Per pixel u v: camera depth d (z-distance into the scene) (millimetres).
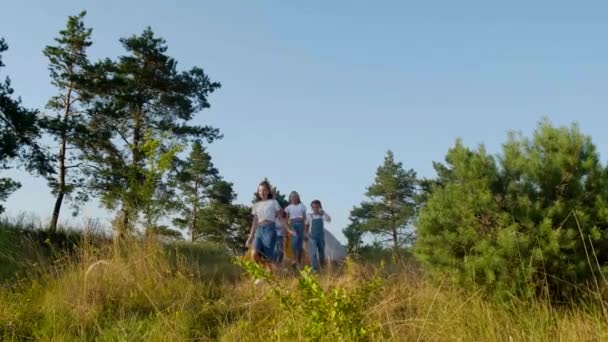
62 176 22250
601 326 4977
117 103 22594
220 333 5941
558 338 4809
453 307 5895
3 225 10883
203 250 14594
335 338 4258
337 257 13734
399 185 38375
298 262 11453
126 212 9992
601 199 6324
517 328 5160
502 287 5992
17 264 8375
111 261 8000
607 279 5965
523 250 6129
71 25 23469
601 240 6141
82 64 23469
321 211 11570
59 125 19156
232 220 41156
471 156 7012
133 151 22125
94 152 22531
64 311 6477
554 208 6320
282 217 9734
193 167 39156
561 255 6016
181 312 6312
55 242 10719
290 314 4699
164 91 24156
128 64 23203
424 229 6965
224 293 7840
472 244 6625
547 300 5754
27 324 6133
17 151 17984
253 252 9383
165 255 9070
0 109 17359
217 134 24266
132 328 5805
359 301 4508
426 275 7102
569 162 6492
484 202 6562
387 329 5445
